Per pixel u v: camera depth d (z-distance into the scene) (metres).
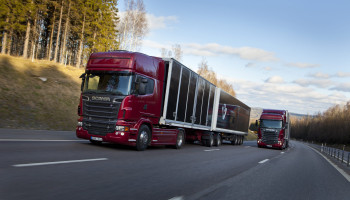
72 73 40.00
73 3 45.38
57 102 24.80
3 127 14.72
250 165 10.20
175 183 5.55
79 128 10.15
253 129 117.06
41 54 61.81
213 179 6.48
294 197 5.45
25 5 40.50
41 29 51.16
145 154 9.76
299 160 15.01
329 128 109.50
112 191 4.36
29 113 19.66
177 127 13.71
